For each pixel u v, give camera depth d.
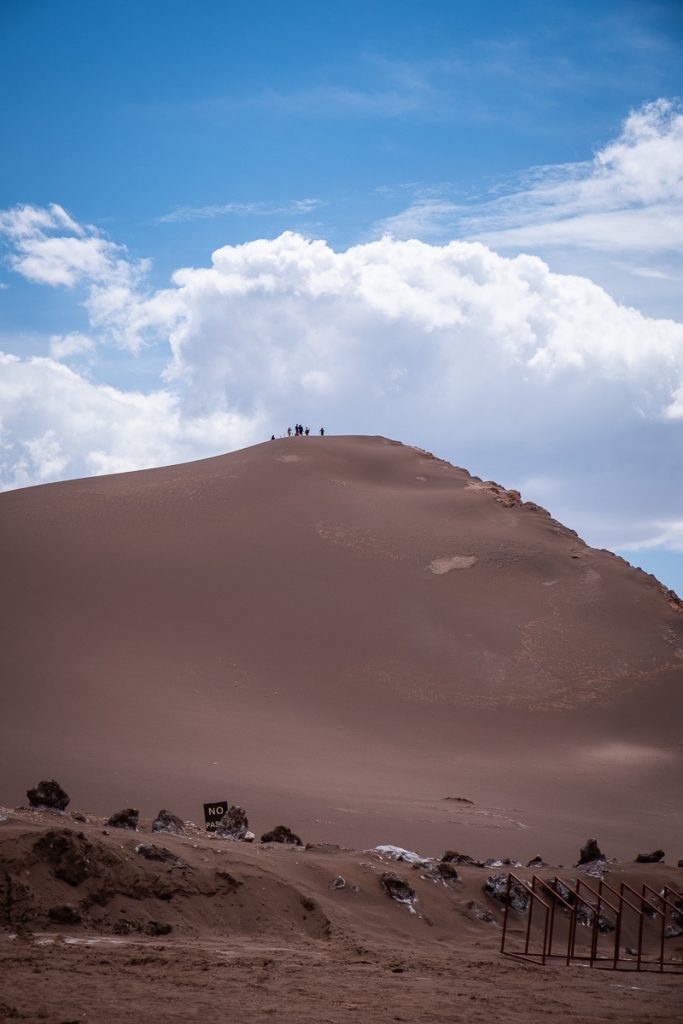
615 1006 15.83
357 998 14.62
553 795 61.53
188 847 22.52
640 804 62.44
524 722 76.75
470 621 89.94
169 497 108.44
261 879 21.94
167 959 16.61
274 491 111.44
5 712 59.25
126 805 41.91
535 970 19.44
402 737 71.12
